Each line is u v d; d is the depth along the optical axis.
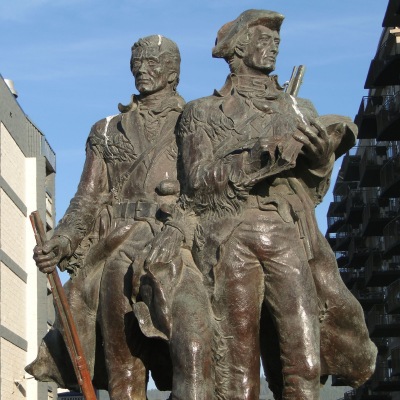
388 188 37.91
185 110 8.02
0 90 35.62
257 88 8.00
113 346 7.87
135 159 8.14
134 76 8.35
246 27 8.04
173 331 7.29
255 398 7.49
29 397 37.59
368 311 47.28
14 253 36.84
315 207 7.89
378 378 44.50
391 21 37.09
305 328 7.44
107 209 8.12
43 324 39.12
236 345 7.48
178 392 7.14
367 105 41.69
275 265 7.52
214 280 7.52
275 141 7.43
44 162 40.81
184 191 7.87
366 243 47.78
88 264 8.05
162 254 7.48
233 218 7.59
